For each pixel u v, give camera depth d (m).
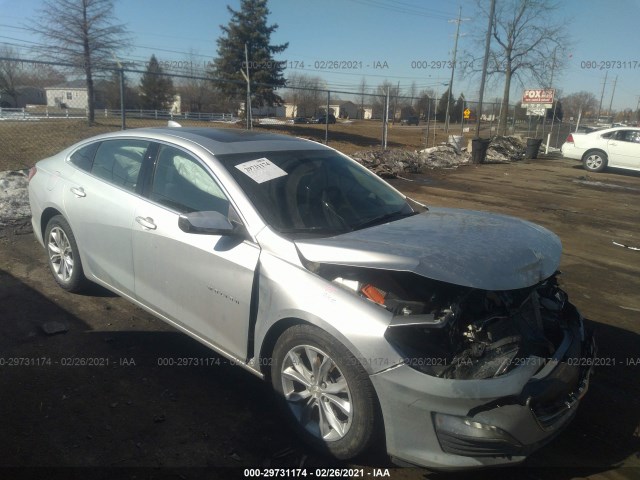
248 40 38.34
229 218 3.24
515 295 2.92
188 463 2.72
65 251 4.59
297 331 2.80
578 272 6.38
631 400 3.57
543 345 2.85
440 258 2.69
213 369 3.63
